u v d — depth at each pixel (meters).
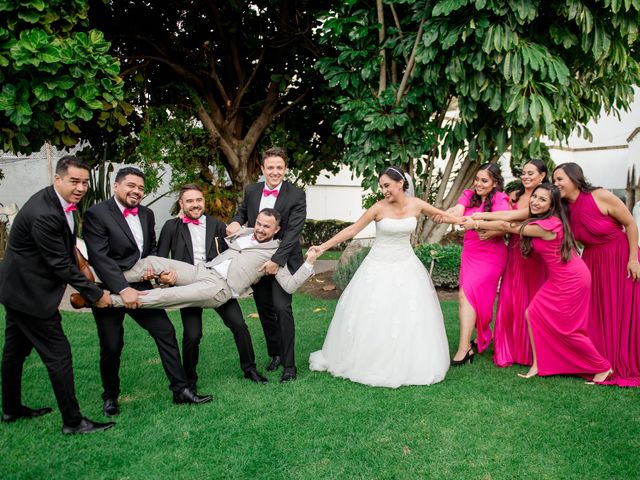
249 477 2.53
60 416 3.23
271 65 9.12
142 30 8.20
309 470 2.58
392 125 6.21
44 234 2.73
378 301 3.85
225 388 3.71
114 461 2.67
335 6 7.33
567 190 3.94
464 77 5.66
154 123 8.17
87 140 8.62
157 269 3.44
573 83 6.21
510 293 4.32
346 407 3.33
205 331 5.37
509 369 4.19
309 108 9.44
